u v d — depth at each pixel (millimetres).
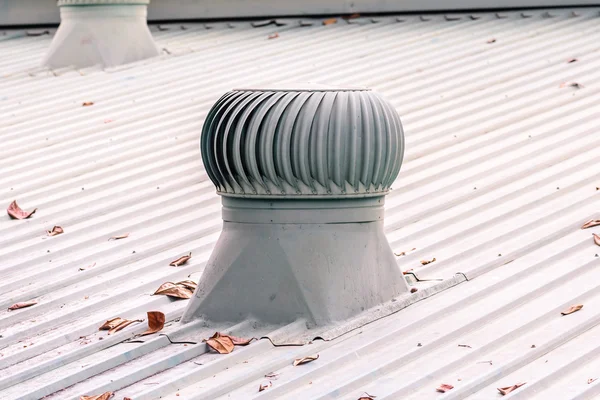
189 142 10195
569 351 5625
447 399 5113
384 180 6184
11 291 7070
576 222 7566
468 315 6133
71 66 13688
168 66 13352
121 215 8367
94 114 11328
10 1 16781
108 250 7668
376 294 6246
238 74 12617
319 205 6105
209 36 15375
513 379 5344
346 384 5316
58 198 8836
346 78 11922
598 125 9727
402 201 8211
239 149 6004
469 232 7574
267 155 5938
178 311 6551
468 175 8734
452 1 14883
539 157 9055
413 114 10445
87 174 9445
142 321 6406
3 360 5965
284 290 6117
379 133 6031
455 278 6699
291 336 5992
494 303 6285
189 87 12172
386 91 11281
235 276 6211
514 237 7426
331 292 6094
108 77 13016
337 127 5934
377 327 6066
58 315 6594
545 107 10391
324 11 15609
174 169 9469
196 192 8844
